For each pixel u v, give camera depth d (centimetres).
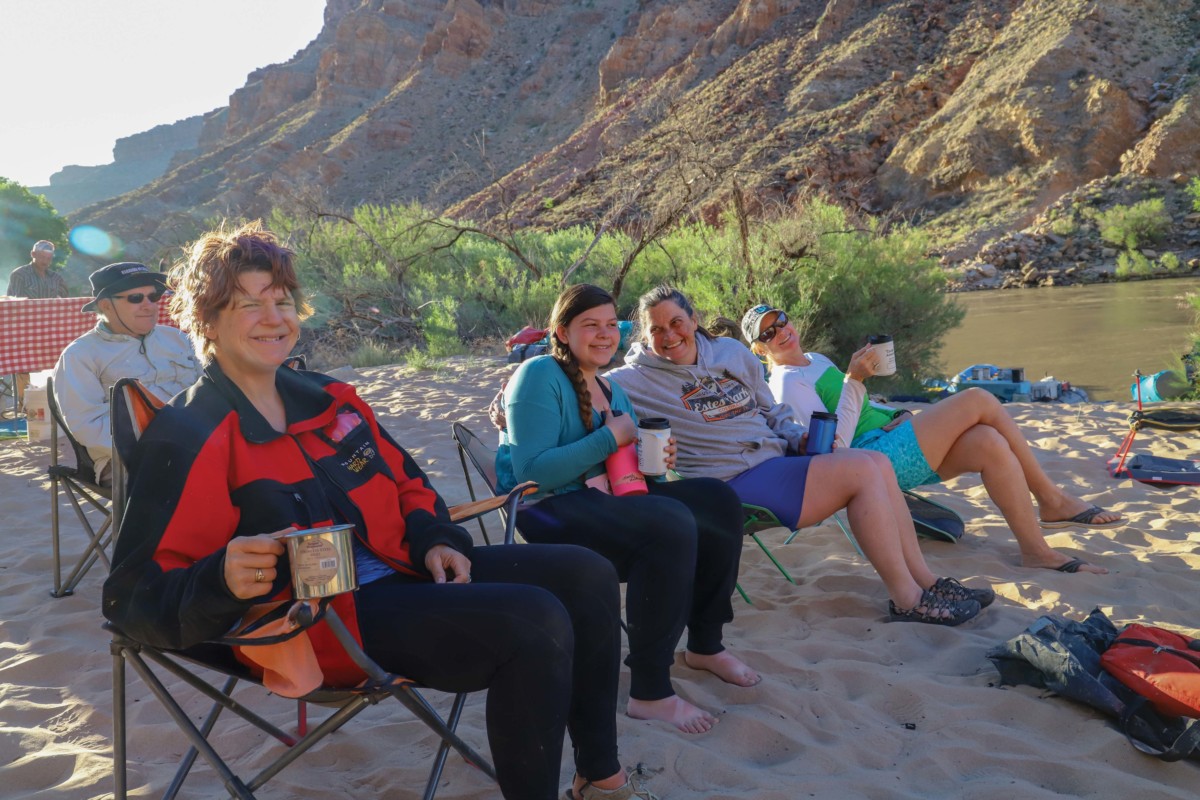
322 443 214
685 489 299
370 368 1178
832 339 1266
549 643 194
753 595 395
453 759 267
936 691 297
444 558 217
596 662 223
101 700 316
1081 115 4609
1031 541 408
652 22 11794
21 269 955
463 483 600
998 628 345
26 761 277
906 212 4891
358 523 212
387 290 1540
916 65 6281
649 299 361
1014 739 269
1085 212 4006
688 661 314
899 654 330
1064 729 277
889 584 352
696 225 1514
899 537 361
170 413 192
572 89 12669
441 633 196
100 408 392
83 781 265
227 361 202
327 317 1491
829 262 1273
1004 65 5228
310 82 19288
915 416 411
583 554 226
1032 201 4400
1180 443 652
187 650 194
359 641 194
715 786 252
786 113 6319
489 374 1048
